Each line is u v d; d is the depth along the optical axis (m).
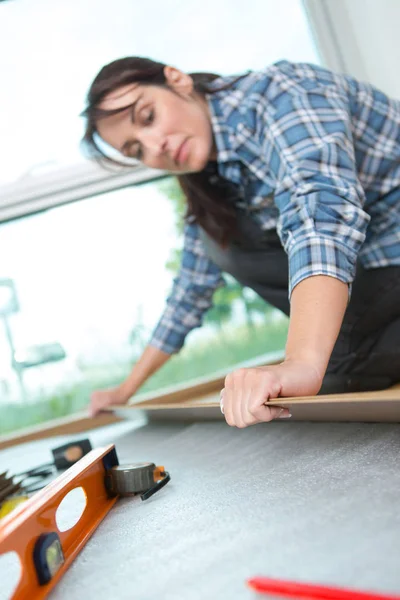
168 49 1.94
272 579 0.34
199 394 2.00
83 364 2.14
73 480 0.56
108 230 2.12
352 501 0.47
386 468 0.54
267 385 0.61
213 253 1.39
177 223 2.14
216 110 1.05
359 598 0.30
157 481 0.73
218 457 0.85
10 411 2.10
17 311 2.10
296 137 0.84
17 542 0.42
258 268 1.32
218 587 0.37
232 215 1.23
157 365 1.59
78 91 1.94
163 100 1.04
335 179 0.80
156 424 1.52
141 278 2.16
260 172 1.04
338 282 0.73
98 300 2.14
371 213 1.10
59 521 0.64
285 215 0.80
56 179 1.99
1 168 1.97
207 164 1.18
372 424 0.77
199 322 1.59
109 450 0.72
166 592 0.38
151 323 2.18
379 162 1.06
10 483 0.94
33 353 2.11
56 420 2.03
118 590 0.41
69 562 0.50
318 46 1.90
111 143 1.12
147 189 2.12
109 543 0.53
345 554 0.37
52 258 2.11
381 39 1.78
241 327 2.21
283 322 2.21
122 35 1.92
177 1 1.92
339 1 1.86
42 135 1.97
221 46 1.96
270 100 0.92
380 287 1.12
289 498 0.53
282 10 1.95
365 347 1.15
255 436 0.95
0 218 2.00
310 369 0.66
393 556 0.35
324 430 0.83
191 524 0.53
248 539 0.44
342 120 0.87
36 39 1.90
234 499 0.58
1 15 1.87
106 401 1.57
